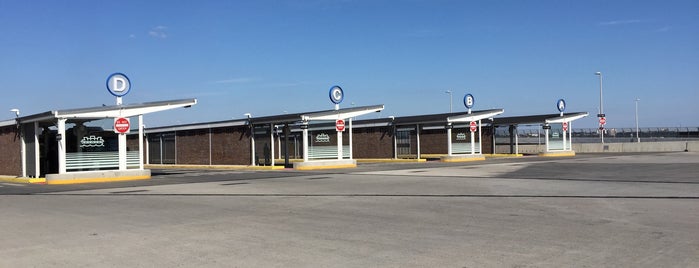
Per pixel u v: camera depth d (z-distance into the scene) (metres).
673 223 10.21
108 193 18.27
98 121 25.70
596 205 12.94
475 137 42.97
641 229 9.62
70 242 9.26
